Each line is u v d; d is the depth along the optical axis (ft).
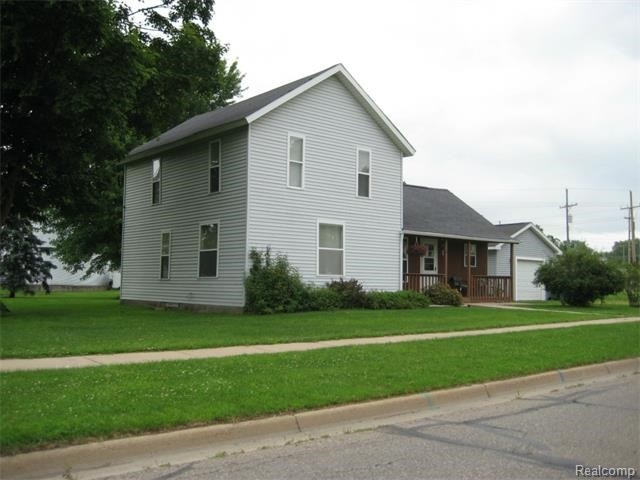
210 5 65.77
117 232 105.91
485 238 91.76
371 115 75.10
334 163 70.95
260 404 22.88
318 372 28.76
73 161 62.69
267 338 40.45
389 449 20.17
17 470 17.08
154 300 78.48
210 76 68.90
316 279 68.39
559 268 86.99
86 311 67.82
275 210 65.16
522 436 21.84
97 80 51.11
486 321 55.16
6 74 52.39
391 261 76.69
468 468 18.15
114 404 21.74
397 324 50.93
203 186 70.18
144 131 69.00
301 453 19.74
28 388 23.75
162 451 19.43
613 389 31.40
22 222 100.12
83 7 48.11
